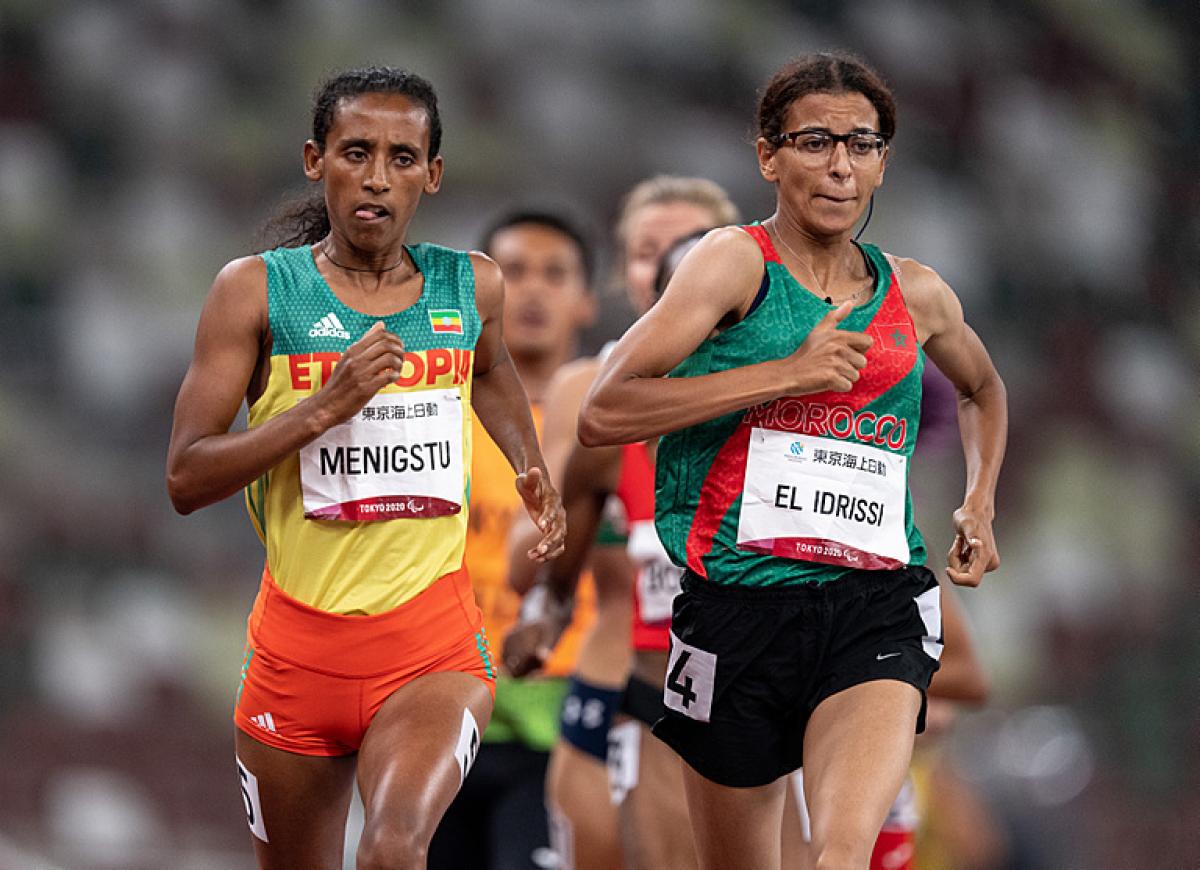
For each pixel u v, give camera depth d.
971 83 70.12
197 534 58.44
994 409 15.47
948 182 68.75
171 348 61.84
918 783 20.98
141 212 63.72
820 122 13.82
